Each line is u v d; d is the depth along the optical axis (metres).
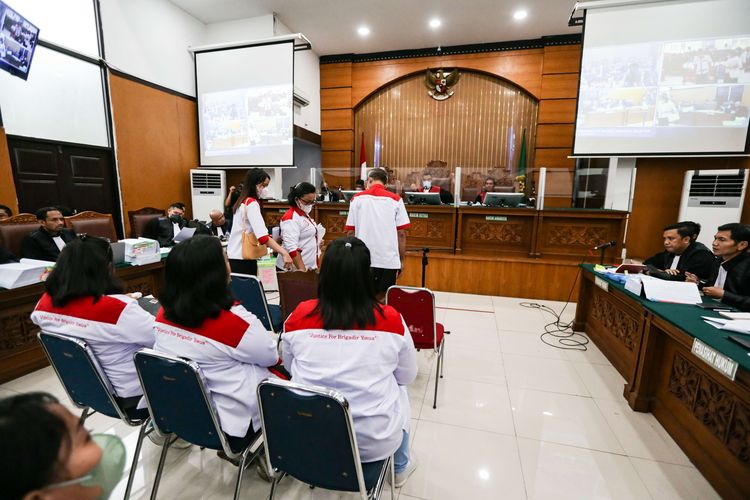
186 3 5.32
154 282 2.94
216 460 1.59
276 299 3.75
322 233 3.03
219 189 5.62
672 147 4.48
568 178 4.78
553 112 6.48
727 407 1.42
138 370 1.10
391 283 2.63
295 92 6.22
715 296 1.96
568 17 5.68
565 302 3.90
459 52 6.79
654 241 5.21
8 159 3.36
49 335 1.19
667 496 1.42
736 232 2.02
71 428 0.42
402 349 1.07
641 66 4.45
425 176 5.42
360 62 7.25
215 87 5.73
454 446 1.69
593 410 1.98
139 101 4.88
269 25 5.63
